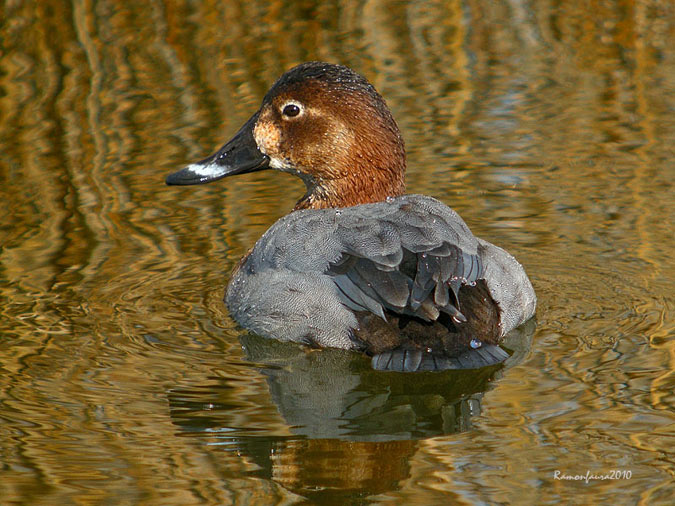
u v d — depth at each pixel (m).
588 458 7.34
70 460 7.53
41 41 16.73
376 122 10.12
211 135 14.23
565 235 11.65
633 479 7.07
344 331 8.72
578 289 10.32
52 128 14.54
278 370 8.86
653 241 11.33
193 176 10.73
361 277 8.56
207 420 8.09
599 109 15.05
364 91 10.13
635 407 7.97
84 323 9.77
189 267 11.09
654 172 13.16
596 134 14.31
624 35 17.28
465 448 7.57
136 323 9.79
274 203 12.90
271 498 7.04
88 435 7.84
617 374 8.51
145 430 7.92
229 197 13.11
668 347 8.94
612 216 12.05
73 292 10.45
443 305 8.12
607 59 16.58
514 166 13.52
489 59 16.70
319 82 10.18
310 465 7.46
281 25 17.58
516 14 18.11
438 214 9.07
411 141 14.26
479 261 8.84
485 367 8.68
